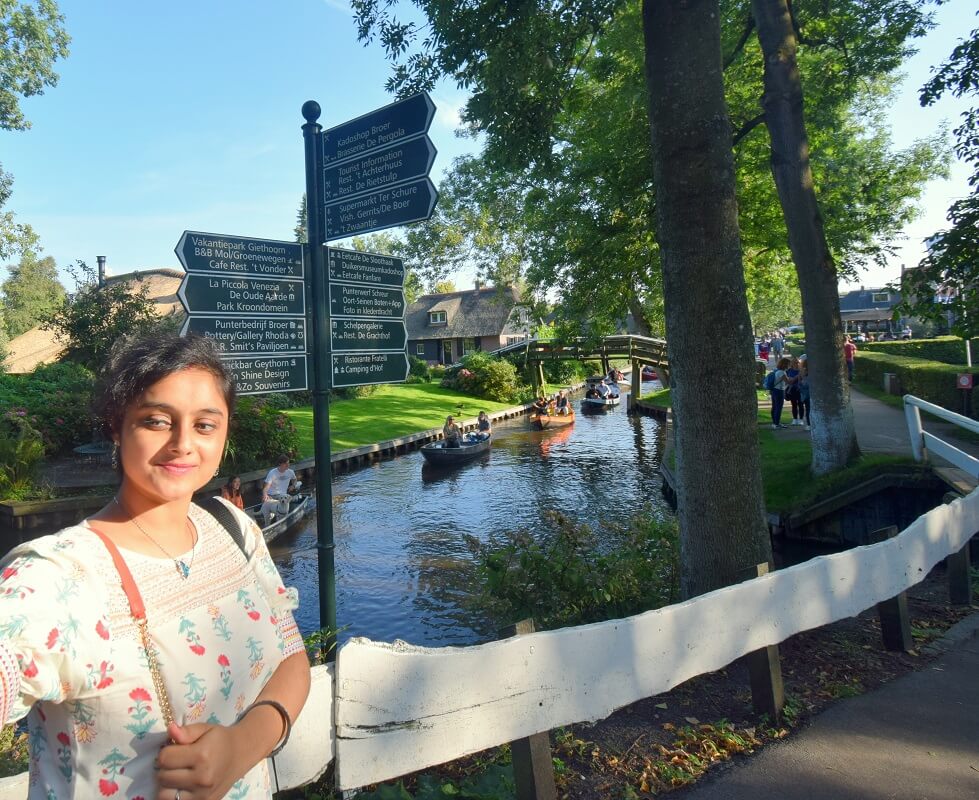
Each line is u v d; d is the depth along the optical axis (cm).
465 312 5900
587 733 350
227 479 1667
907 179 1838
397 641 238
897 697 387
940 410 855
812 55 1470
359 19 858
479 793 280
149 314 2258
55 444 1833
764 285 2192
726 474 522
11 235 3250
